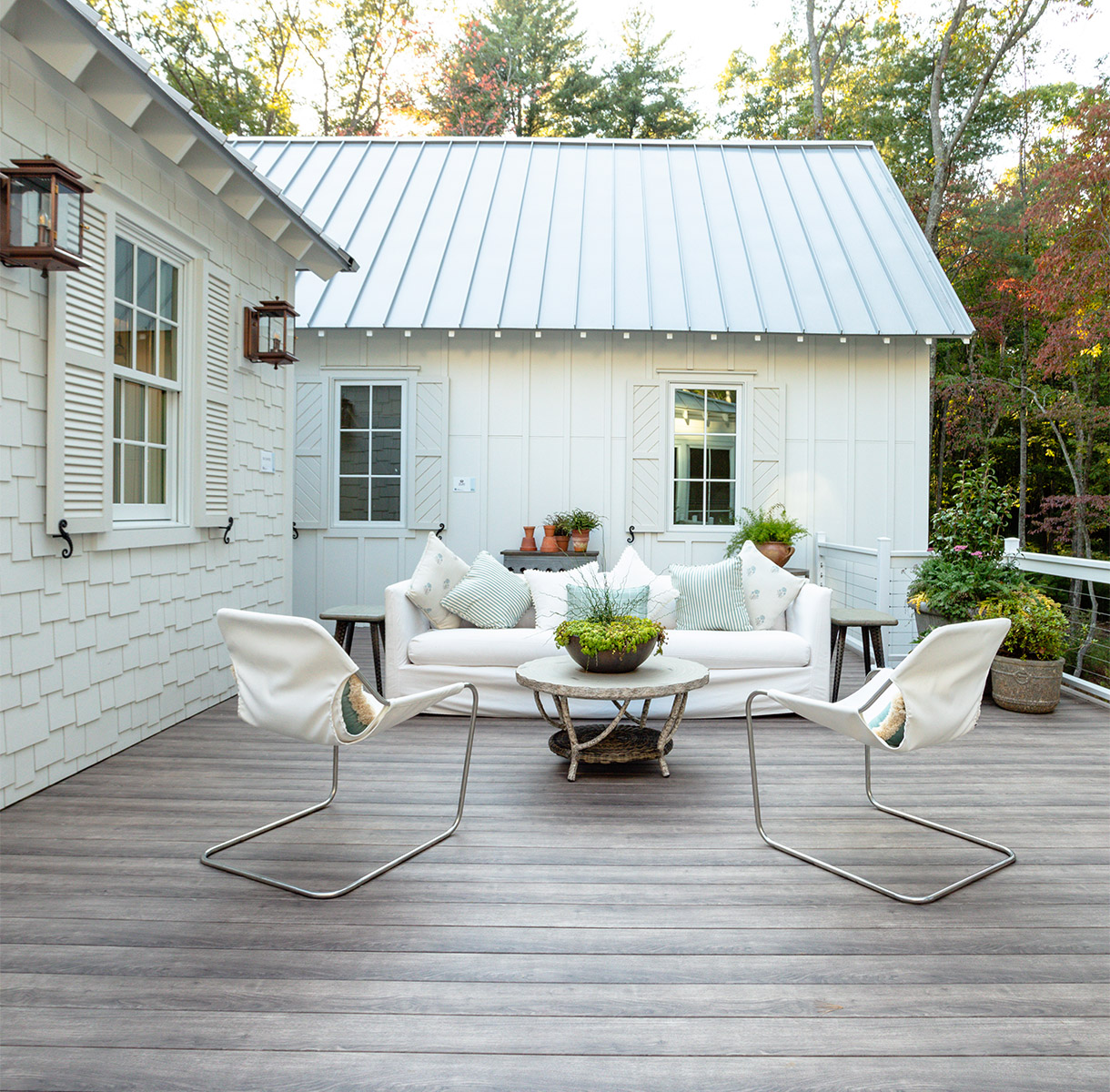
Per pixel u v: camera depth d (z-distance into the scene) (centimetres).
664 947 219
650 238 819
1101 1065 173
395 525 759
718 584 507
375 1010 189
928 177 1527
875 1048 178
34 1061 170
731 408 764
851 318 727
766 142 978
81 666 363
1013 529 1521
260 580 558
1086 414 1292
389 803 331
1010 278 1382
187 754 393
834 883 260
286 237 562
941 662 257
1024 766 387
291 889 249
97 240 363
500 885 256
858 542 764
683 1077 168
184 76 1612
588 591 473
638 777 367
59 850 279
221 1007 190
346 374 755
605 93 1830
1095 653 557
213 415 480
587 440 756
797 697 275
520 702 471
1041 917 238
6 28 305
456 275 771
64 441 340
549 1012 190
